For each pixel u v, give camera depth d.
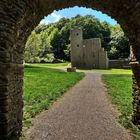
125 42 88.62
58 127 11.81
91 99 19.64
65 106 16.80
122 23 11.02
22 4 8.87
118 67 69.81
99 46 71.88
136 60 11.02
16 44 9.66
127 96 20.39
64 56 99.06
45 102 17.70
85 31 100.88
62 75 40.62
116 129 11.42
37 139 10.06
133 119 12.03
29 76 36.50
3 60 8.62
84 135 10.66
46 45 94.50
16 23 8.92
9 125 9.05
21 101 10.67
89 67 72.19
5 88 8.75
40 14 10.85
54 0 10.49
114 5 10.34
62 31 101.69
